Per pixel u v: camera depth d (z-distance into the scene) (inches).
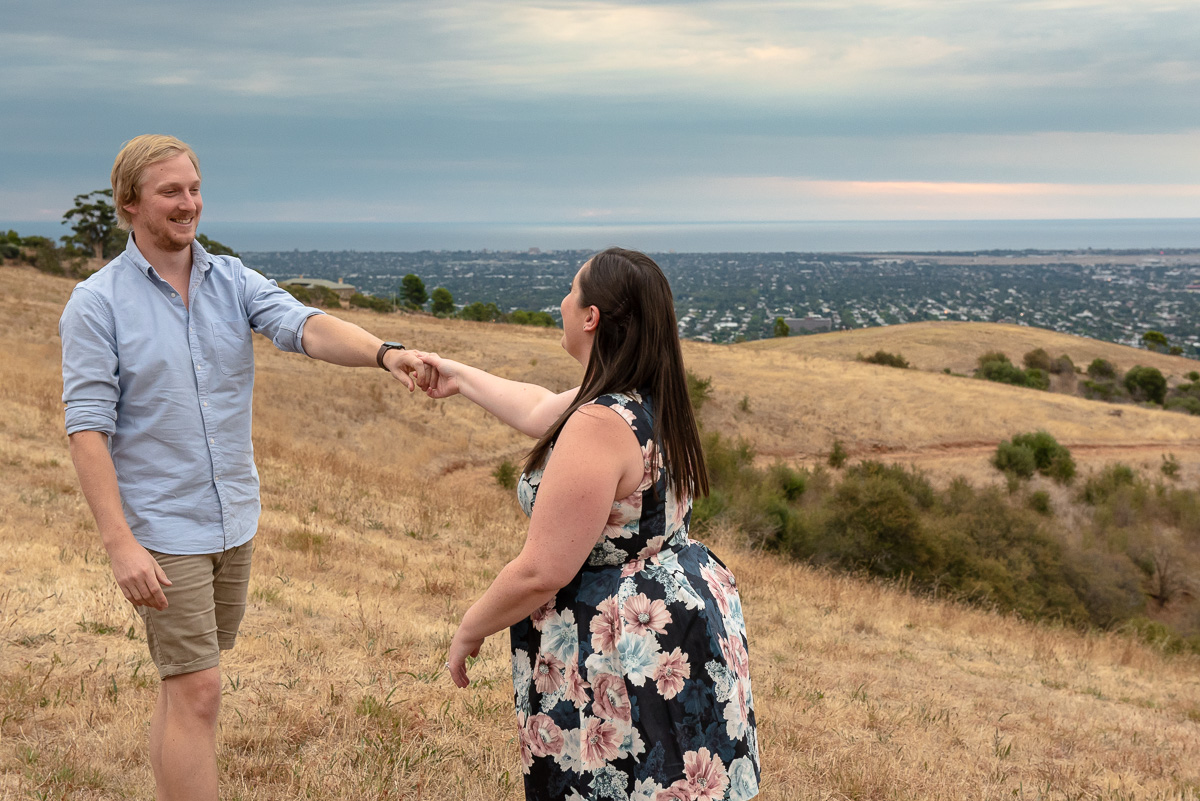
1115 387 3009.4
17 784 110.0
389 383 1368.1
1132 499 1439.5
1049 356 3282.5
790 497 1200.8
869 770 163.6
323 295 2370.8
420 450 1189.1
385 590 283.1
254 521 98.0
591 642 74.4
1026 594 928.9
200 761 90.5
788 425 1636.3
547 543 71.4
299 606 226.7
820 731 191.2
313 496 474.0
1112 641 527.2
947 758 190.9
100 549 268.5
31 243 2760.8
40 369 973.8
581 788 74.4
